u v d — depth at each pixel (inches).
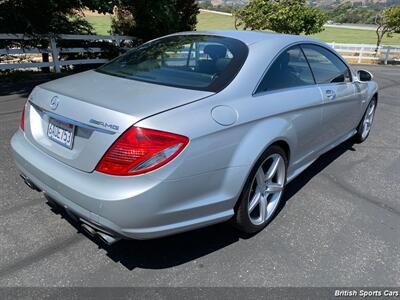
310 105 129.1
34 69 436.1
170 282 92.7
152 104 87.4
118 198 80.4
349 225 122.8
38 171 97.0
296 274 97.8
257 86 108.7
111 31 535.5
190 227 91.4
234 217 107.0
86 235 109.4
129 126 81.5
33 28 372.5
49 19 395.9
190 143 85.2
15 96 281.9
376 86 208.4
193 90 97.3
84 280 91.9
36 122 105.7
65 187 88.6
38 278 91.7
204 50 116.0
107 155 82.8
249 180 104.2
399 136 230.7
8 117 220.5
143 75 108.6
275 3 725.3
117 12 524.1
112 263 98.5
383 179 162.2
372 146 207.8
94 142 85.0
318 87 139.4
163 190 82.4
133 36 507.2
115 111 84.0
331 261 103.8
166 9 506.3
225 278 95.0
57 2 391.2
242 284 93.2
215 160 91.3
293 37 135.4
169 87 98.6
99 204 82.1
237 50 113.4
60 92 98.3
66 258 99.3
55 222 115.0
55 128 97.0
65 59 441.4
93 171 85.2
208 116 90.5
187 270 97.3
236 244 109.3
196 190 89.2
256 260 102.7
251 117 101.1
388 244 113.2
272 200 121.0
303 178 159.3
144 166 81.0
